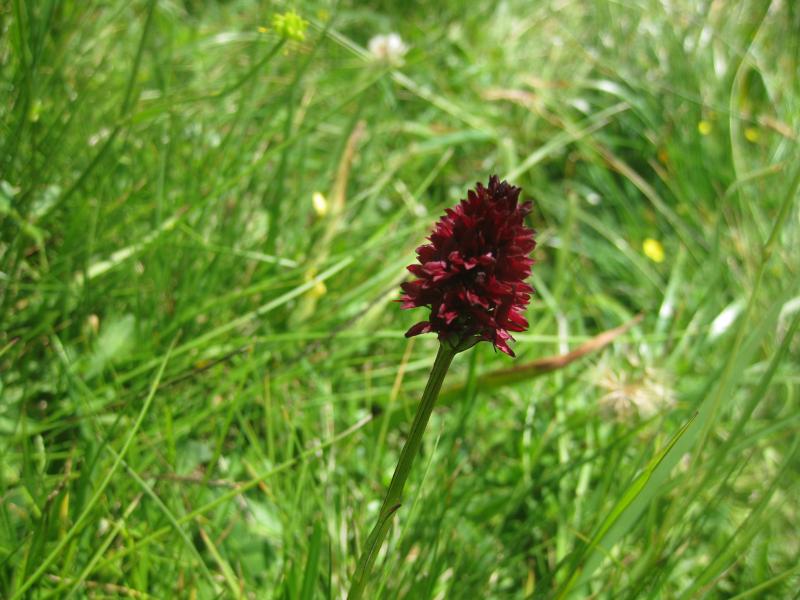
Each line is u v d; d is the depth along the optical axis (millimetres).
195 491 186
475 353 200
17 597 139
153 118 237
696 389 249
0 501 159
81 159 228
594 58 366
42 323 194
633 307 300
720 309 285
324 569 176
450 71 358
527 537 197
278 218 235
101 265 214
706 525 211
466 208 107
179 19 347
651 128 347
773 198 318
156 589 166
